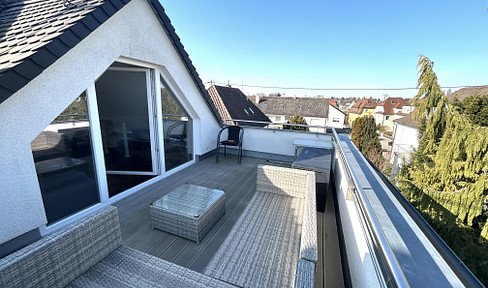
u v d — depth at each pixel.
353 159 1.97
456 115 4.85
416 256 0.73
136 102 3.51
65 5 2.36
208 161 4.81
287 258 1.58
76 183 2.40
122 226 2.31
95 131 2.50
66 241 1.21
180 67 3.70
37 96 1.81
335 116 26.66
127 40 2.63
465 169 4.43
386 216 1.00
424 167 5.32
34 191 1.90
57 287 1.18
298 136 4.96
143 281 1.25
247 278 1.42
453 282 0.62
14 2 2.93
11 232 1.77
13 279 1.02
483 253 3.49
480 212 4.11
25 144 1.78
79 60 2.12
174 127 3.97
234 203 2.88
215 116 5.19
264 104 27.42
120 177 3.65
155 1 2.88
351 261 1.59
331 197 3.40
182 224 2.07
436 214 4.80
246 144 5.34
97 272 1.31
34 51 1.63
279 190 2.65
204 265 1.81
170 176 3.84
